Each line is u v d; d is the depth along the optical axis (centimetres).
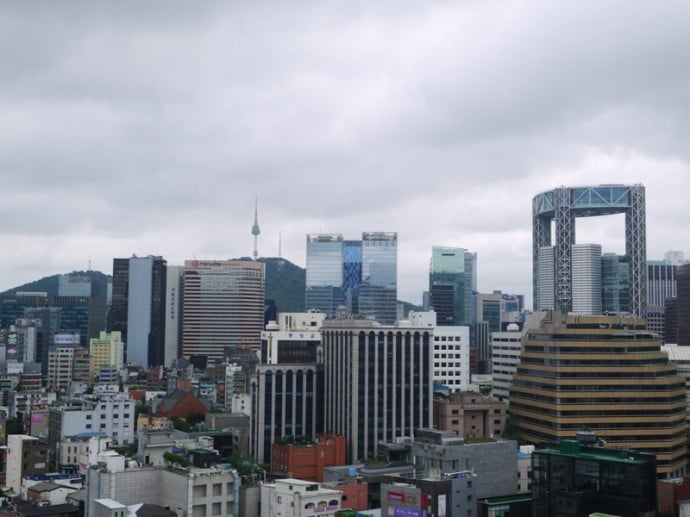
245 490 19188
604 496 18775
